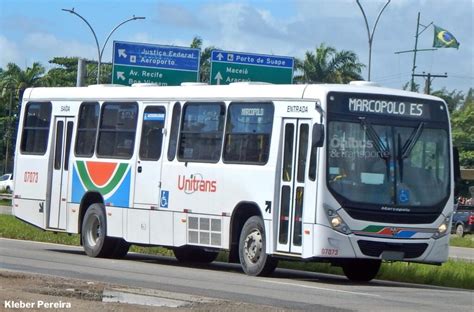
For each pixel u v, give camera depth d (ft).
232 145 64.95
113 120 75.05
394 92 60.95
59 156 79.41
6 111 297.94
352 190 58.75
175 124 69.77
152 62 122.93
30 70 294.25
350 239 58.34
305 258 58.80
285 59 117.70
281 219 60.95
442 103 62.28
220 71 116.57
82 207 76.79
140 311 39.86
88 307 40.57
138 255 81.82
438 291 58.95
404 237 59.47
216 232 65.36
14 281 49.88
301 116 60.34
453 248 131.13
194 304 43.78
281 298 49.26
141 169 71.72
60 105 80.02
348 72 213.87
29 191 81.66
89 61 147.33
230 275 62.54
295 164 60.34
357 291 55.57
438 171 61.26
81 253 78.89
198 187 66.95
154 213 70.33
